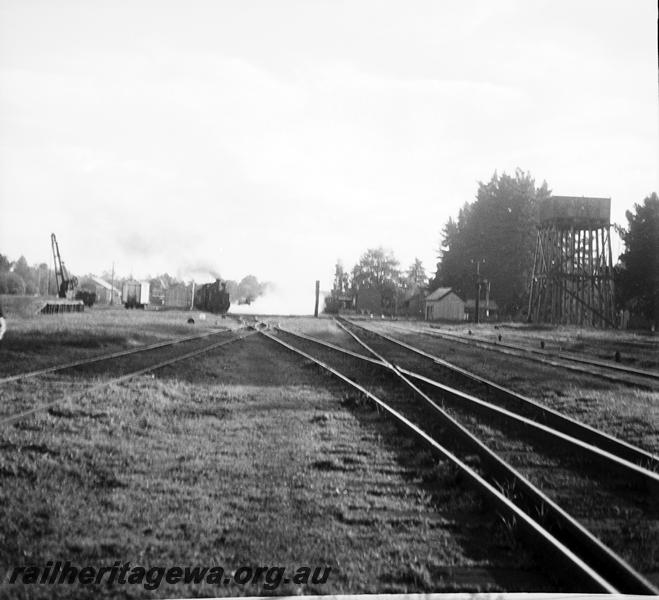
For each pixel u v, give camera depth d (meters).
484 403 12.59
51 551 5.17
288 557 5.28
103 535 5.54
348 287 170.12
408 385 15.56
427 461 8.55
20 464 7.33
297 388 15.52
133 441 9.02
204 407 12.27
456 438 10.28
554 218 70.88
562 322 69.69
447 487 7.46
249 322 54.97
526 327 58.34
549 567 5.20
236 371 18.89
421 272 181.00
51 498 6.36
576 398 14.97
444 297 98.69
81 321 37.41
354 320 74.38
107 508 6.23
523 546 5.65
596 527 6.47
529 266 108.12
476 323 68.94
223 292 76.19
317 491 7.05
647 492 7.63
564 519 6.04
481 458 8.82
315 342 31.80
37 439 8.48
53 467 7.37
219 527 5.84
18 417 9.46
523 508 6.73
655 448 10.34
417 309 119.44
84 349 21.95
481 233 113.31
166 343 26.22
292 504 6.59
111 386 13.30
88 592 4.57
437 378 18.55
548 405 14.30
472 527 6.18
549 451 9.67
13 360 17.55
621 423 12.20
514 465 8.86
